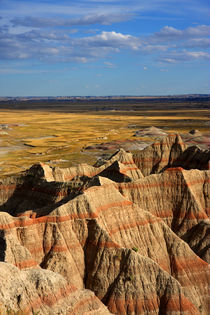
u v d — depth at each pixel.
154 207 76.06
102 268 55.59
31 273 45.81
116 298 52.94
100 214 61.72
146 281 54.09
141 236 63.34
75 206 60.44
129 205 65.44
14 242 52.50
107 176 89.44
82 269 56.81
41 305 43.31
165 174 78.50
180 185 77.94
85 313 45.78
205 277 61.38
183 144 107.94
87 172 93.50
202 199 81.25
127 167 95.62
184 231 74.50
